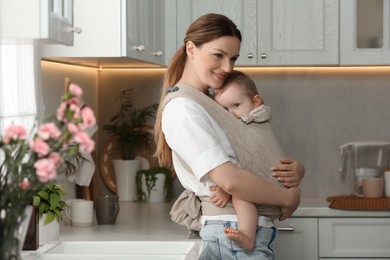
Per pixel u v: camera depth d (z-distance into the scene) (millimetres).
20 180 1840
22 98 3240
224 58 2918
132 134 5027
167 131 2842
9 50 3148
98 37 3658
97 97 5098
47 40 2266
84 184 4074
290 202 2893
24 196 1831
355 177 4723
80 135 1792
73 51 3670
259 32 4676
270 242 2979
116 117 5086
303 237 4324
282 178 2936
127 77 5098
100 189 5070
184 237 3307
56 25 2295
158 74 5090
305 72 4977
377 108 4965
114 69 5098
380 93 4957
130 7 3762
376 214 4281
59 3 2352
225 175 2740
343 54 4660
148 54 4234
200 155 2740
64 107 1832
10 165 1842
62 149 1893
